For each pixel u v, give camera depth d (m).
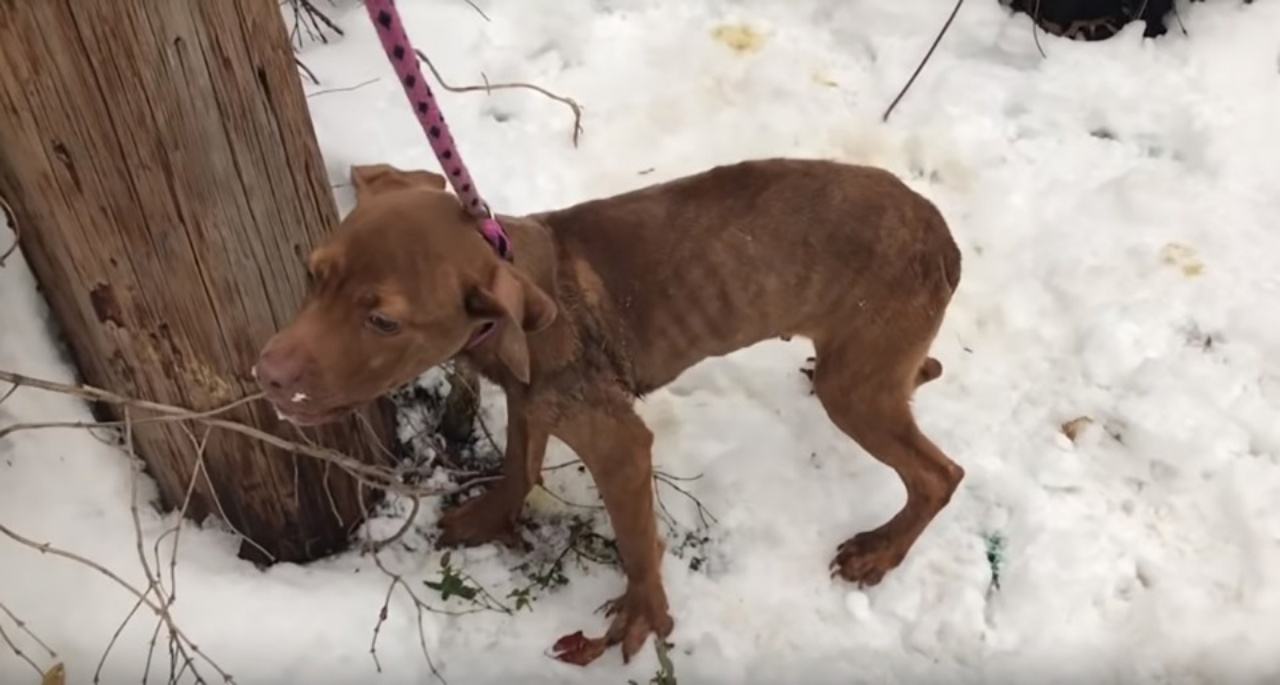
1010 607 3.05
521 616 3.01
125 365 2.62
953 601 3.04
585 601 3.04
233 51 2.31
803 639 3.01
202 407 2.68
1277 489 3.19
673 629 3.00
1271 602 3.02
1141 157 3.90
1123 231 3.70
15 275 2.66
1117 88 4.02
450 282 2.17
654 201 2.66
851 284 2.70
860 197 2.69
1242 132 3.90
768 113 3.92
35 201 2.34
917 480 2.95
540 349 2.52
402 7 4.02
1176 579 3.07
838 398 2.87
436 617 2.97
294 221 2.57
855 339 2.78
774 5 4.20
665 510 3.16
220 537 2.99
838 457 3.28
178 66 2.24
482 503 3.08
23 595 2.76
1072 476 3.24
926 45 4.13
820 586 3.08
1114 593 3.07
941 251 2.77
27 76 2.14
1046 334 3.50
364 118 3.64
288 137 2.49
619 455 2.67
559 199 3.62
